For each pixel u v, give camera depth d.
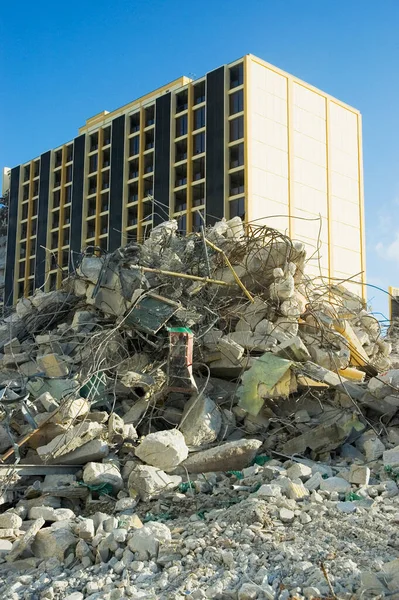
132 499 7.89
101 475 8.21
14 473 8.24
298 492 7.34
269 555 5.73
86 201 57.47
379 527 6.19
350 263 52.19
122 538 6.38
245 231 14.12
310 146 50.06
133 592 5.38
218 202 46.03
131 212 54.12
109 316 12.20
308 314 12.62
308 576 5.23
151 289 11.33
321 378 10.29
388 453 8.84
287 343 10.59
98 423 8.98
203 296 12.39
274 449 9.85
